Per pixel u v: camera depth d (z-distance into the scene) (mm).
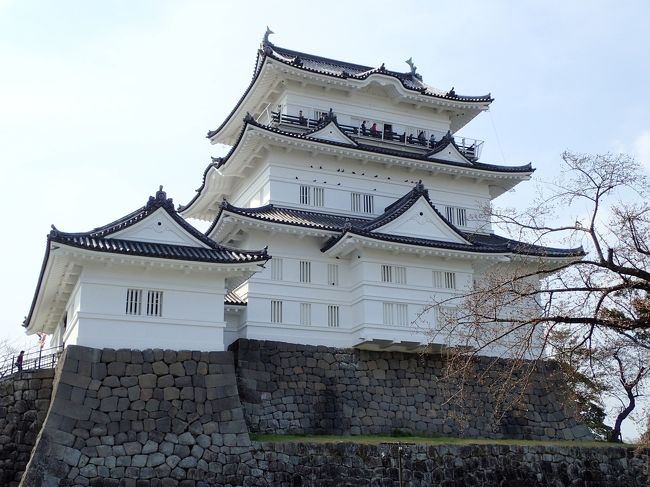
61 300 31656
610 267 17062
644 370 19031
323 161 40250
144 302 27812
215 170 42344
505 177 43438
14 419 26219
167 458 25391
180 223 29359
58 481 23484
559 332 18594
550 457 31406
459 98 45938
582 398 30453
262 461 26469
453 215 42750
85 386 25391
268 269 35375
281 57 42656
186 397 26688
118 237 28219
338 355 34406
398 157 40531
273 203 38344
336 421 32938
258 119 46562
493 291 18422
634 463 32906
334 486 26984
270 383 32344
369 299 34688
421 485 28250
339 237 35156
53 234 25750
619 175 18047
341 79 42844
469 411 35219
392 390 34688
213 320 28594
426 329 34812
